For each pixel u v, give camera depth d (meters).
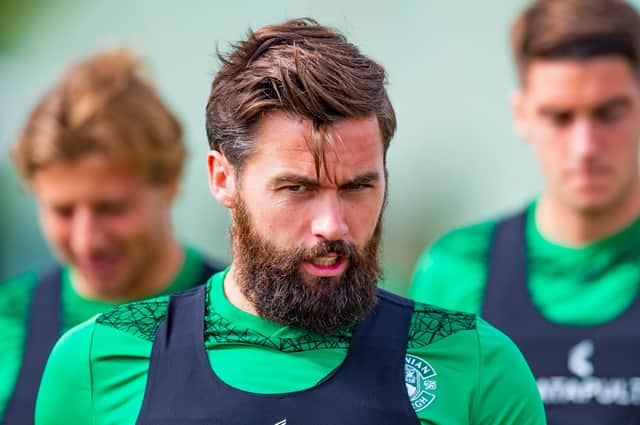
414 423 8.21
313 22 8.73
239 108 8.29
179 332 8.75
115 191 13.25
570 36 13.49
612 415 13.42
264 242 8.25
